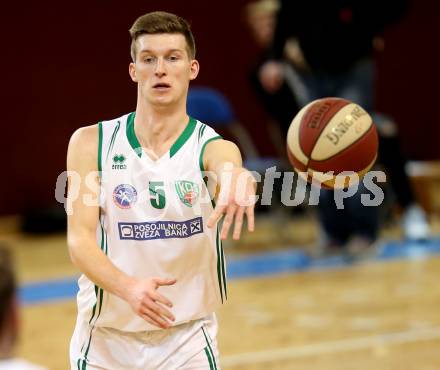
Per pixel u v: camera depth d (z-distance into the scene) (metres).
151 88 6.74
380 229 20.97
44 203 25.98
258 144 27.98
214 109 20.72
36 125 25.86
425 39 30.39
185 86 6.87
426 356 11.48
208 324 7.21
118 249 6.86
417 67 30.33
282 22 17.59
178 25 6.78
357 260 18.89
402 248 20.50
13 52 25.50
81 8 26.12
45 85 25.86
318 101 7.61
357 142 7.30
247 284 16.69
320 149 7.28
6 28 25.39
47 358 11.61
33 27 25.66
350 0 17.05
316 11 17.25
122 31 26.62
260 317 13.86
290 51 17.81
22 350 12.04
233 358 11.48
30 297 15.93
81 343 7.12
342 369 10.93
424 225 21.53
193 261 6.92
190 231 6.82
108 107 26.58
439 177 25.53
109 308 6.86
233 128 23.48
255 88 19.00
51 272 18.66
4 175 25.53
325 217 18.78
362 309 14.27
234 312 14.27
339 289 15.97
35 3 25.64
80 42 26.17
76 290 16.53
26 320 13.98
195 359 7.01
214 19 27.48
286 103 18.09
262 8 19.03
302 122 7.47
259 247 21.30
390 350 11.79
